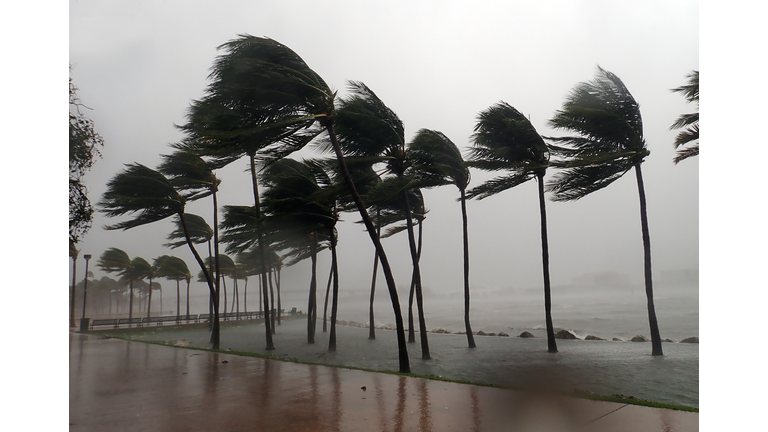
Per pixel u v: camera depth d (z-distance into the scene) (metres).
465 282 20.05
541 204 18.06
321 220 20.83
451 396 6.40
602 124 15.98
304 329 37.97
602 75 16.52
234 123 12.01
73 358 12.30
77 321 38.97
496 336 26.64
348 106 13.73
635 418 4.95
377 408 5.81
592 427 4.67
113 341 18.30
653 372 11.77
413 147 17.28
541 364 13.73
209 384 7.92
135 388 7.76
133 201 18.66
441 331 32.84
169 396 7.00
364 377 8.12
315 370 9.08
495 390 6.75
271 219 20.27
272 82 11.32
